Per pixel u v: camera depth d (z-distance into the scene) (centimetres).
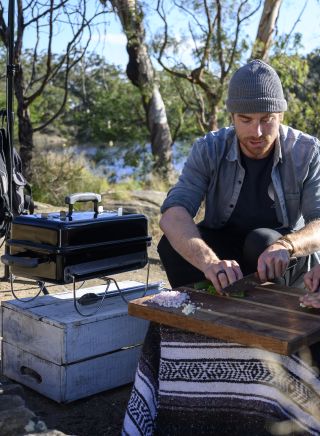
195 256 239
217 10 1127
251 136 256
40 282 290
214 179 281
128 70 1306
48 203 930
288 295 228
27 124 979
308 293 225
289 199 277
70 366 256
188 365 212
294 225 284
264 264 231
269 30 1085
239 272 226
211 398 208
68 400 257
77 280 255
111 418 249
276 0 1069
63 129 2077
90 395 264
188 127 1830
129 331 272
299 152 272
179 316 205
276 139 271
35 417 215
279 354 196
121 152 1955
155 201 849
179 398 213
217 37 1147
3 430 206
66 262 251
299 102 1140
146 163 1567
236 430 204
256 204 278
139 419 219
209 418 209
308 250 248
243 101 250
